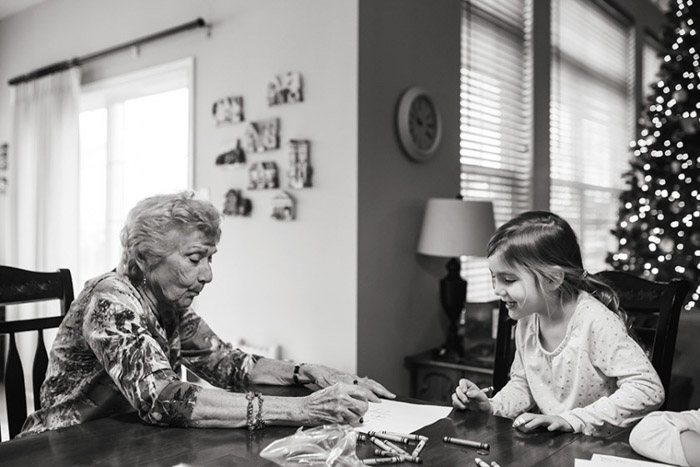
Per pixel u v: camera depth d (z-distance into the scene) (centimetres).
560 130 407
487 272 340
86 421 126
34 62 382
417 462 93
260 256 267
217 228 128
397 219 257
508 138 351
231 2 277
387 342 251
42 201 363
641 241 356
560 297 133
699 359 195
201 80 290
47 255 361
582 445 102
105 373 126
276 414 109
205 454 96
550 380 135
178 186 320
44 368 154
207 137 288
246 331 273
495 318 245
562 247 127
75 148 346
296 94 251
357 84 234
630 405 114
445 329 291
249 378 146
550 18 382
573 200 427
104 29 338
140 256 124
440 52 286
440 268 287
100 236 368
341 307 239
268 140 261
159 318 132
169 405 108
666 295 136
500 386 150
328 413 108
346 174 237
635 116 513
